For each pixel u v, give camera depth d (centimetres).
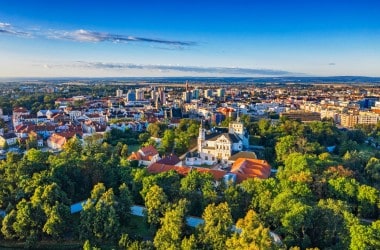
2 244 12850
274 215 12650
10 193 14512
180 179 17088
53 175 15250
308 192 14462
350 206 13712
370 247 10500
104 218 12606
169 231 11719
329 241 11825
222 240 10919
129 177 16938
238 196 14050
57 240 13012
